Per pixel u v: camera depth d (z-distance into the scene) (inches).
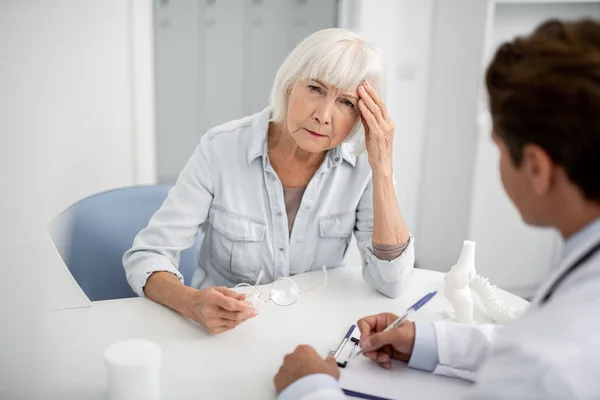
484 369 30.3
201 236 69.9
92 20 97.9
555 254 118.4
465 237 113.3
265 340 45.9
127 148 106.9
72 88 99.1
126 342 37.8
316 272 59.4
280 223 60.1
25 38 35.0
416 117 122.3
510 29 115.0
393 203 54.9
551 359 26.6
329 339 46.5
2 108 35.1
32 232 37.3
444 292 51.3
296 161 59.1
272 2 113.0
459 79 111.6
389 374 41.9
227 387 39.7
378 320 45.8
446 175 117.9
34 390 37.8
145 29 102.6
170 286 50.6
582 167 27.8
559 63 27.5
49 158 36.9
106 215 67.2
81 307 48.9
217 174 59.6
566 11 118.0
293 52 55.2
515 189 31.6
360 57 52.9
